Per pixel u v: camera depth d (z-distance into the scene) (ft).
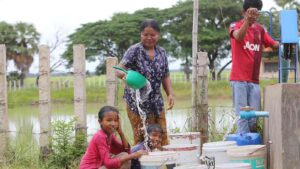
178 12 152.46
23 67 159.12
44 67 27.43
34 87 131.13
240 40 21.70
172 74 157.99
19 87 132.57
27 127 32.53
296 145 16.52
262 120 22.50
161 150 20.12
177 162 18.26
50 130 27.32
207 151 17.95
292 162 16.55
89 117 54.19
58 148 26.50
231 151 17.54
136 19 156.56
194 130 27.58
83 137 26.73
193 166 16.87
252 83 22.40
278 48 22.59
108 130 19.19
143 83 20.27
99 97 108.37
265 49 23.89
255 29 22.34
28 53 159.12
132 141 27.81
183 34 150.20
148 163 17.89
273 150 18.45
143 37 20.68
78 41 155.63
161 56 21.15
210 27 147.64
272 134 18.71
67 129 26.66
